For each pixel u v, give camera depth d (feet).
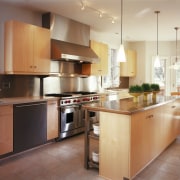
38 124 11.76
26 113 11.08
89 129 9.20
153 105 9.10
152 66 23.22
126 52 22.22
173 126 12.48
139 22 15.55
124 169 7.89
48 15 13.69
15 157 10.59
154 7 12.26
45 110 12.19
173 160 10.25
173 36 20.77
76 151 11.45
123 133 7.84
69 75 15.35
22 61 11.62
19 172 8.94
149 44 23.25
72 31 15.19
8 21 11.25
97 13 13.52
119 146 7.98
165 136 11.18
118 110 7.75
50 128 12.56
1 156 10.34
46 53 13.03
